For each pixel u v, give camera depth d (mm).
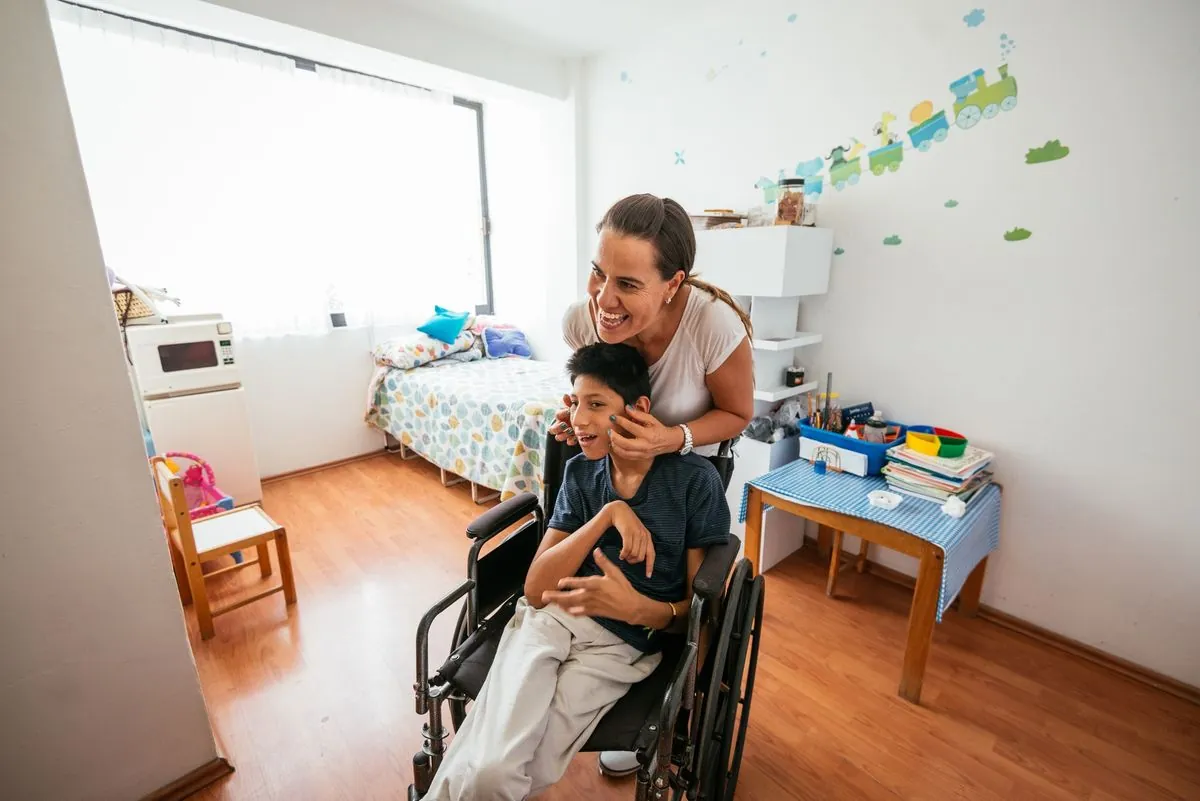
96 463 1119
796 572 2271
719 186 2529
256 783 1358
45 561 1090
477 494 2930
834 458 2041
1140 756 1443
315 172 3074
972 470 1741
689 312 1159
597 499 1200
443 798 913
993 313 1841
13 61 935
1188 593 1605
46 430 1055
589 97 3008
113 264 2570
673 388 1253
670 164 2707
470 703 1545
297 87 2930
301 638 1882
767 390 2236
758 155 2359
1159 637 1668
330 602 2082
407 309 3615
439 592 2148
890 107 1953
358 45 2312
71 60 2344
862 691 1651
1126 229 1568
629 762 1405
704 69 2479
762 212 2213
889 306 2074
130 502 1173
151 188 2611
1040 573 1863
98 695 1191
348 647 1839
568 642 1053
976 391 1917
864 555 2232
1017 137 1712
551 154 3205
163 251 2693
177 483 1765
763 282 2002
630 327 1030
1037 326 1761
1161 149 1487
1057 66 1613
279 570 2150
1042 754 1447
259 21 2096
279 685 1671
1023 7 1643
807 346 2332
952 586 1550
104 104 2443
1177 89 1445
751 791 1342
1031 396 1804
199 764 1352
